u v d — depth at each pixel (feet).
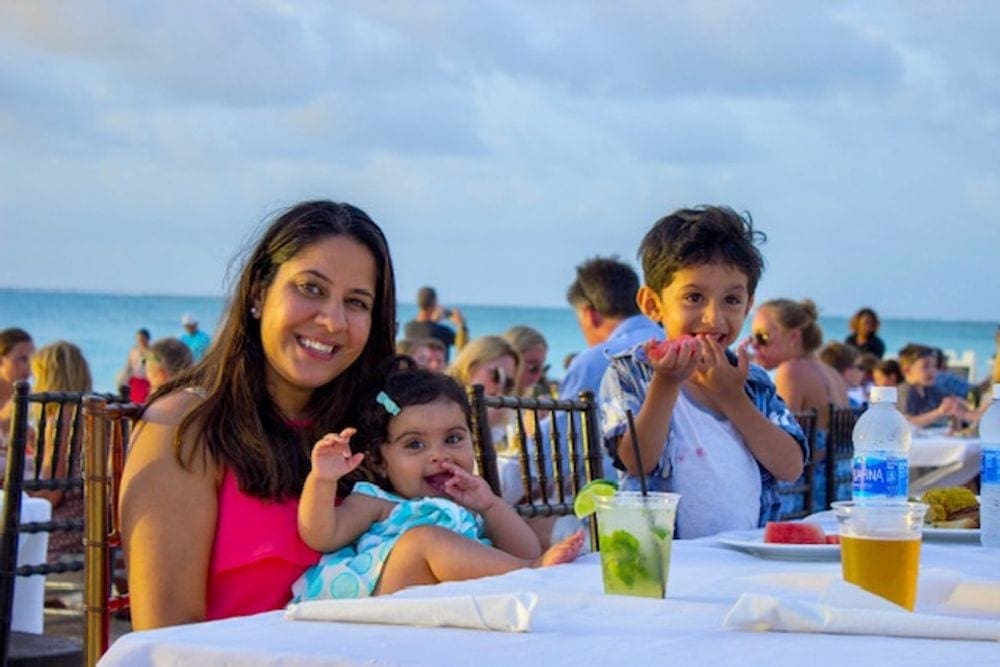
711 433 11.36
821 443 19.54
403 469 9.25
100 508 8.09
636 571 6.22
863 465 8.91
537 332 24.80
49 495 18.74
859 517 6.27
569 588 6.52
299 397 9.07
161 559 8.08
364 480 9.20
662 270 11.90
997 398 8.85
